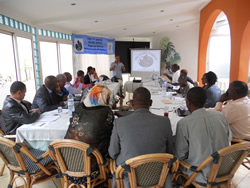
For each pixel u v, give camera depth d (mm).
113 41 9125
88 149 1327
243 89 1861
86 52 7727
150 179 1267
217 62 7910
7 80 3877
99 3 4059
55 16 4723
